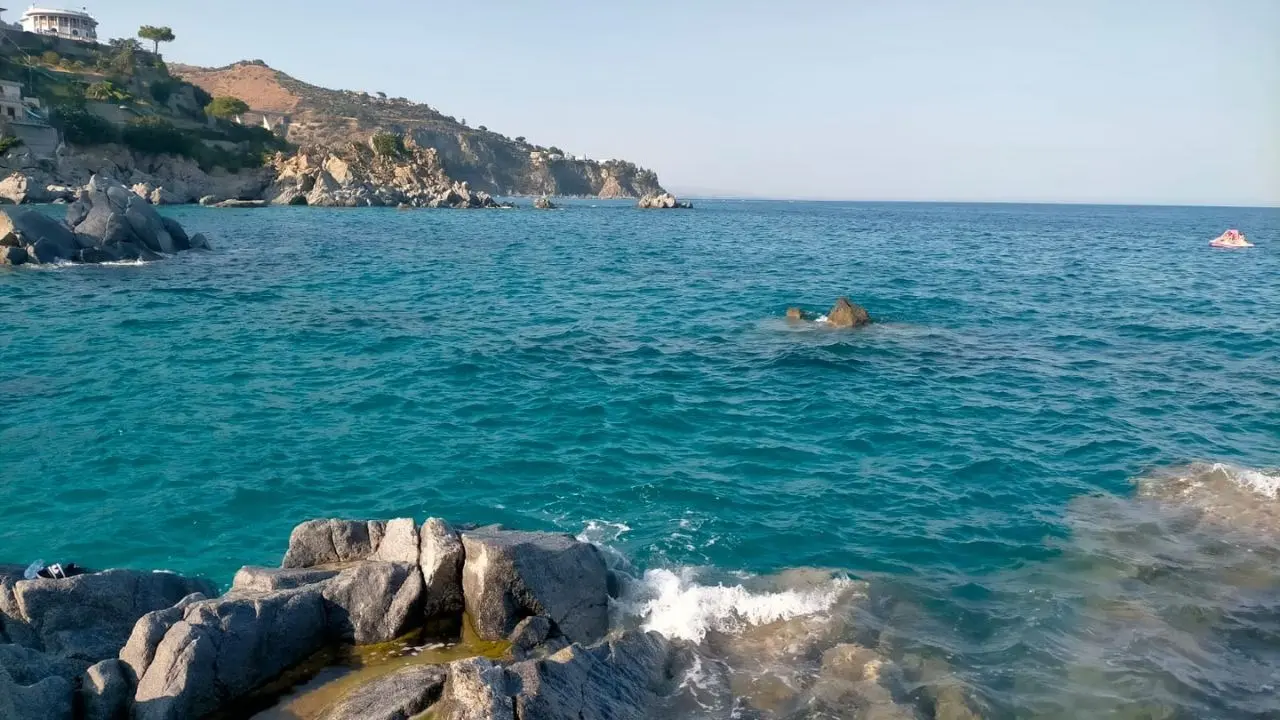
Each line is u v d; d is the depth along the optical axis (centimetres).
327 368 2427
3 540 1334
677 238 8538
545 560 1095
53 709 841
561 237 8162
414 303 3653
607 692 920
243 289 3916
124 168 11462
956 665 1050
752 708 958
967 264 6041
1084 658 1064
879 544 1392
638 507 1520
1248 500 1544
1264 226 14175
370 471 1655
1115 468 1731
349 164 14025
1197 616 1159
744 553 1361
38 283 3919
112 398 2066
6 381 2192
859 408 2123
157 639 922
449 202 14150
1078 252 7481
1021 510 1526
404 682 896
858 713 946
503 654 1010
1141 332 3219
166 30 15975
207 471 1628
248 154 13100
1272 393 2325
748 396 2227
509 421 1980
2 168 9850
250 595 1013
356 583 1055
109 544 1336
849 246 7869
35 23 15500
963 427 1991
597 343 2864
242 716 899
